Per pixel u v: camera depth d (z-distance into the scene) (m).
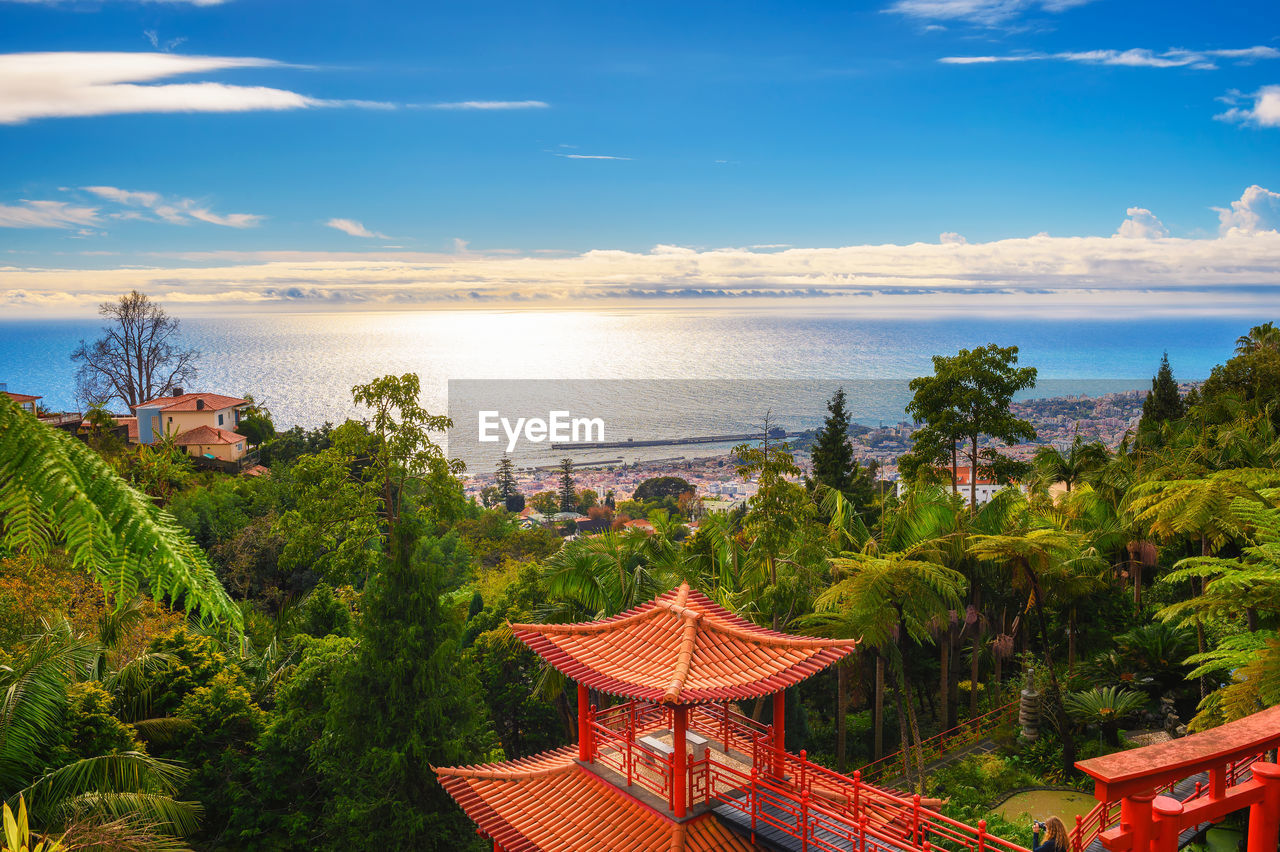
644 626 15.38
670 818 13.84
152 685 24.94
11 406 4.46
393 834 22.00
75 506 4.34
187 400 86.31
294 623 37.06
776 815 13.48
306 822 23.72
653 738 15.64
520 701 32.25
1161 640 32.25
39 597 28.72
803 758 13.84
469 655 32.16
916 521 33.62
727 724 15.72
